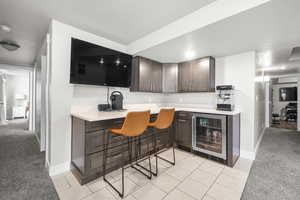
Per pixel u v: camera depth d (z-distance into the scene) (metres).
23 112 7.54
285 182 1.87
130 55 2.82
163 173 2.07
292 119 6.77
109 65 2.50
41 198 1.55
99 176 1.93
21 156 2.60
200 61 3.05
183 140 2.90
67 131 2.12
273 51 2.67
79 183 1.82
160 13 1.88
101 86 2.58
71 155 2.15
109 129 1.88
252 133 2.60
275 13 1.47
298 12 1.44
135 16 1.95
